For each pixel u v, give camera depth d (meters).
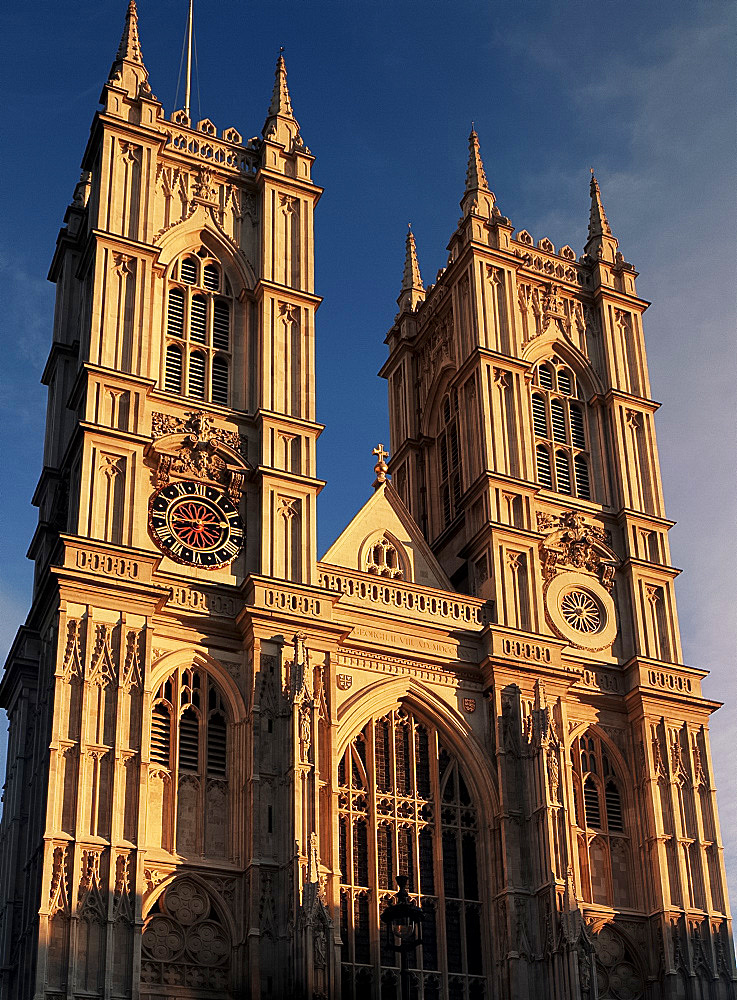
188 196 78.75
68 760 59.38
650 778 72.38
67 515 70.62
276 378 74.69
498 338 82.56
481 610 73.69
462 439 81.31
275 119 83.19
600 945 68.19
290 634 66.31
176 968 58.34
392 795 66.88
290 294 77.25
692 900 70.56
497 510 76.62
